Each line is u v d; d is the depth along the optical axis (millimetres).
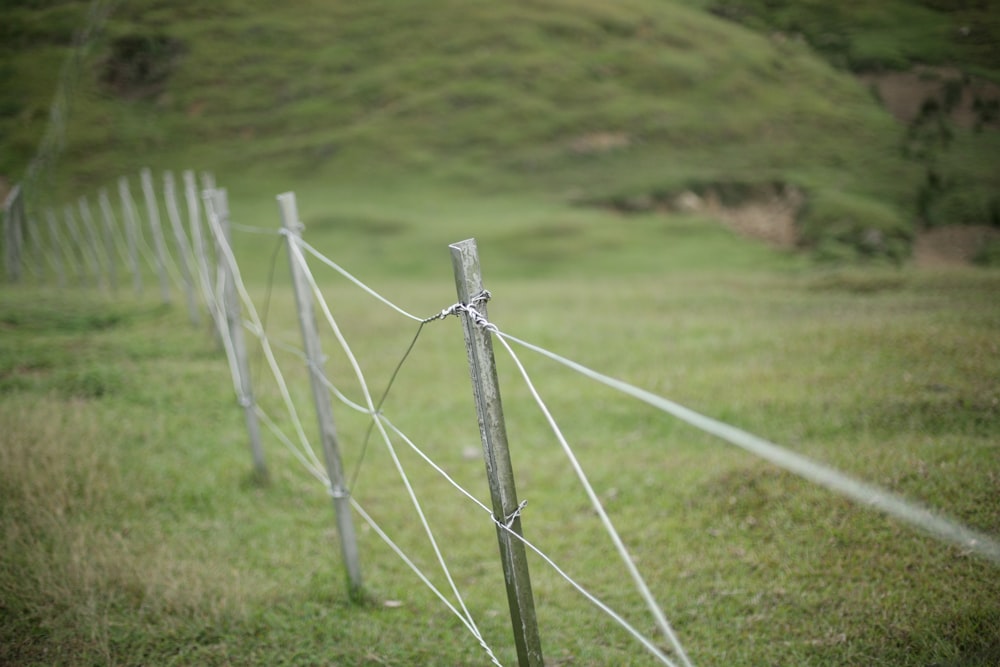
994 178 31594
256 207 30750
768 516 5887
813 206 29891
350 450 8102
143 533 5980
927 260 27312
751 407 8211
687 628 4883
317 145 35625
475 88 38719
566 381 10180
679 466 7203
